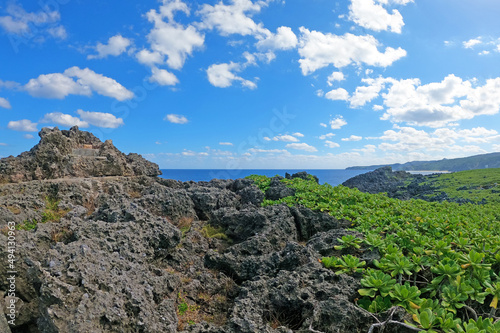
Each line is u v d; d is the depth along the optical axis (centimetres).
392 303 747
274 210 1363
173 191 1470
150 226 1018
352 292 790
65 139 1834
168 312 727
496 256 865
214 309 870
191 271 1009
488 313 767
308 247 1008
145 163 2225
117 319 612
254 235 1230
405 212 1341
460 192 3478
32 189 1465
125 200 1295
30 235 923
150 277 794
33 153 1691
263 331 677
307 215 1398
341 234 1096
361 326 700
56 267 676
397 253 895
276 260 1005
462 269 834
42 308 615
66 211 1397
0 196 1345
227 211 1396
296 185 1889
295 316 777
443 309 673
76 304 611
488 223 1418
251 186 1889
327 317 718
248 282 899
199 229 1320
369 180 5531
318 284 812
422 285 890
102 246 861
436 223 1188
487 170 4469
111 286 669
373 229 1148
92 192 1603
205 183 2114
